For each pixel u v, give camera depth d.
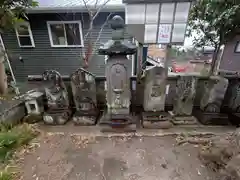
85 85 2.64
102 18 4.94
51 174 1.81
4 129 2.29
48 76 2.60
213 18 2.65
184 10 2.12
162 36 2.33
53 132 2.59
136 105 3.10
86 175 1.81
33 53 5.67
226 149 1.82
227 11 2.33
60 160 2.02
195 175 1.76
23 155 2.08
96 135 2.51
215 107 2.69
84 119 2.74
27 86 3.14
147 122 2.61
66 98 2.84
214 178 1.70
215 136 2.38
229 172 1.56
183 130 2.59
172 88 2.99
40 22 5.15
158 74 2.45
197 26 3.03
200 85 2.92
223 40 2.87
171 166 1.91
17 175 1.77
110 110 2.52
